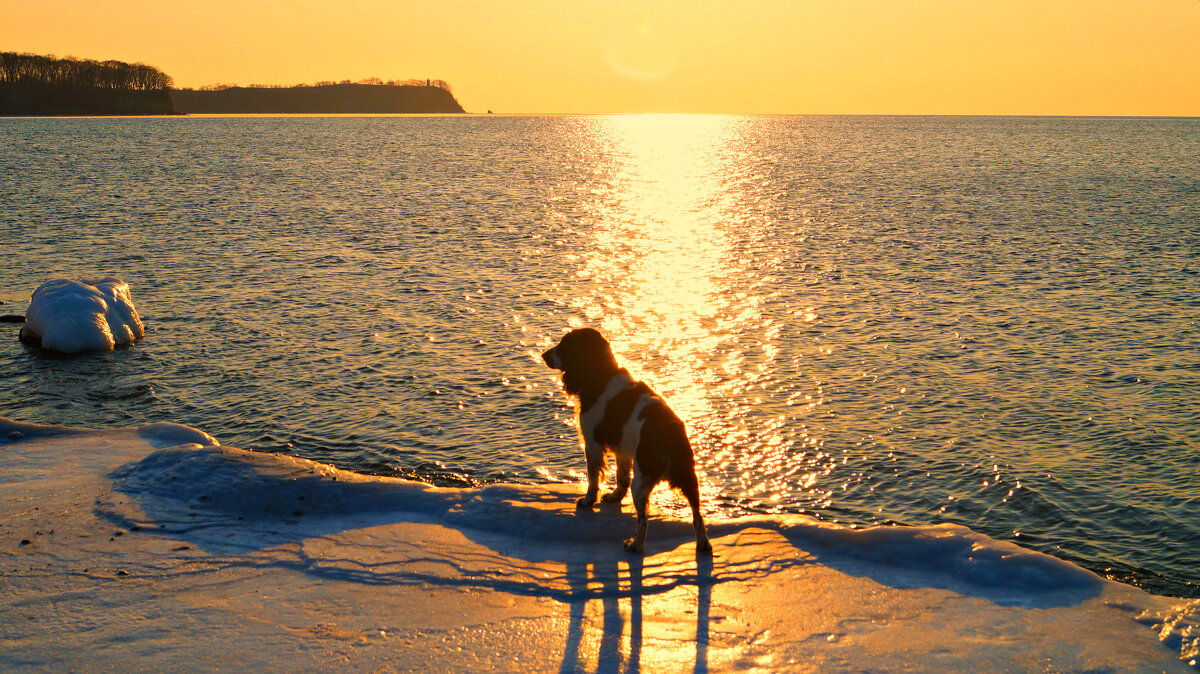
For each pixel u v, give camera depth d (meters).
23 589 5.77
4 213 34.84
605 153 106.25
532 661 4.90
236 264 24.45
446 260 25.72
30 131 126.56
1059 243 28.80
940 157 88.75
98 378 13.91
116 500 7.44
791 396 13.06
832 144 129.12
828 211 40.34
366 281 22.14
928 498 9.51
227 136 125.56
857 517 9.08
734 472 10.27
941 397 12.91
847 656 4.93
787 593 5.82
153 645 5.02
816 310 18.94
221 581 5.96
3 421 9.62
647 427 6.50
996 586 5.88
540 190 52.44
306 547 6.54
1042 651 4.95
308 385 13.55
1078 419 11.88
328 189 49.72
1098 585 5.77
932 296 20.27
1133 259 25.36
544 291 21.12
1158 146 109.25
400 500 7.45
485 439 11.24
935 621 5.38
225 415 12.17
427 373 14.20
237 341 16.23
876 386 13.48
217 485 7.57
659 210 41.59
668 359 15.14
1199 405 12.41
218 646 5.03
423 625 5.33
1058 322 17.52
